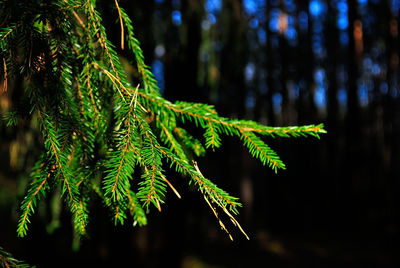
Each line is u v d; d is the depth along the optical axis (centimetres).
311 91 827
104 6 88
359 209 974
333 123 997
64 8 63
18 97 98
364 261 701
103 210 218
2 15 61
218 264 616
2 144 167
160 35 258
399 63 923
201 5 293
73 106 70
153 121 78
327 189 987
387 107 989
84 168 74
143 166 64
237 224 63
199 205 389
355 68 923
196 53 303
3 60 62
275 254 725
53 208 163
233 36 336
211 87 335
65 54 67
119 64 68
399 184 988
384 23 901
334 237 869
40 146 165
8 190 179
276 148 668
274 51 645
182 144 87
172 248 387
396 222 916
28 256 345
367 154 1022
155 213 374
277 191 966
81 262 376
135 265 379
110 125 78
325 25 960
